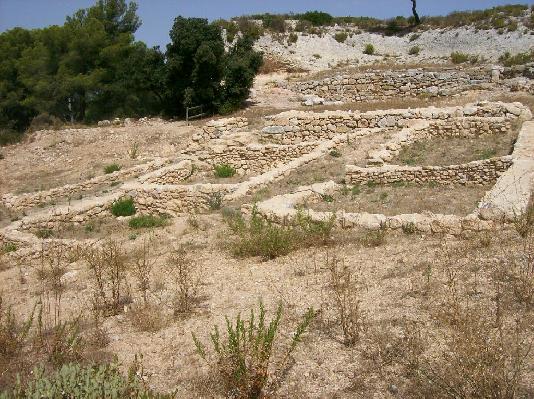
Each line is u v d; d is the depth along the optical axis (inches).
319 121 887.7
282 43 1581.0
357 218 436.1
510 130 746.8
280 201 533.6
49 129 1226.6
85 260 464.8
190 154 854.5
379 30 1685.5
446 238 389.4
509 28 1402.6
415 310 269.7
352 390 212.2
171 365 249.1
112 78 1416.1
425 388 204.7
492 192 460.4
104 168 886.4
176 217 619.2
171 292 347.3
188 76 1177.4
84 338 285.3
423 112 829.2
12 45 1546.5
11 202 727.1
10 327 285.4
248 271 374.0
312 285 327.3
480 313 253.6
